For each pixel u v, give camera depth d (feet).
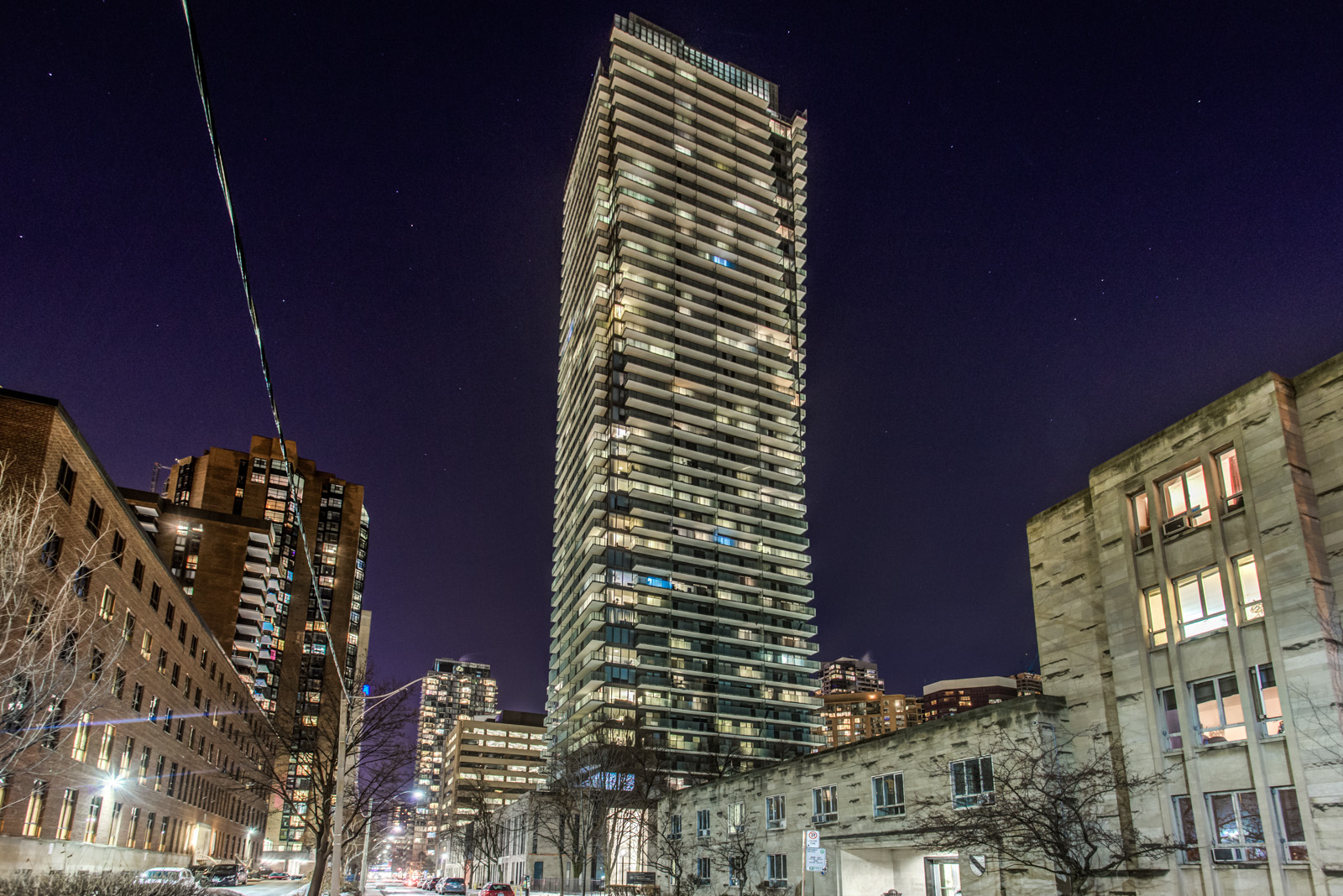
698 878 168.96
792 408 613.93
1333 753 67.92
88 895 73.31
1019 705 98.32
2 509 81.56
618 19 648.79
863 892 123.54
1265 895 72.08
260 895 172.96
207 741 244.42
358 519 611.88
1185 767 80.69
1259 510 77.77
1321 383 76.79
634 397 564.30
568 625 557.33
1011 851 84.33
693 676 499.10
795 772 142.20
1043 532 106.42
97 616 137.18
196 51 22.65
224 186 27.14
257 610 451.94
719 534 549.13
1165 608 85.71
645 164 620.08
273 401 39.88
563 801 224.94
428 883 416.46
